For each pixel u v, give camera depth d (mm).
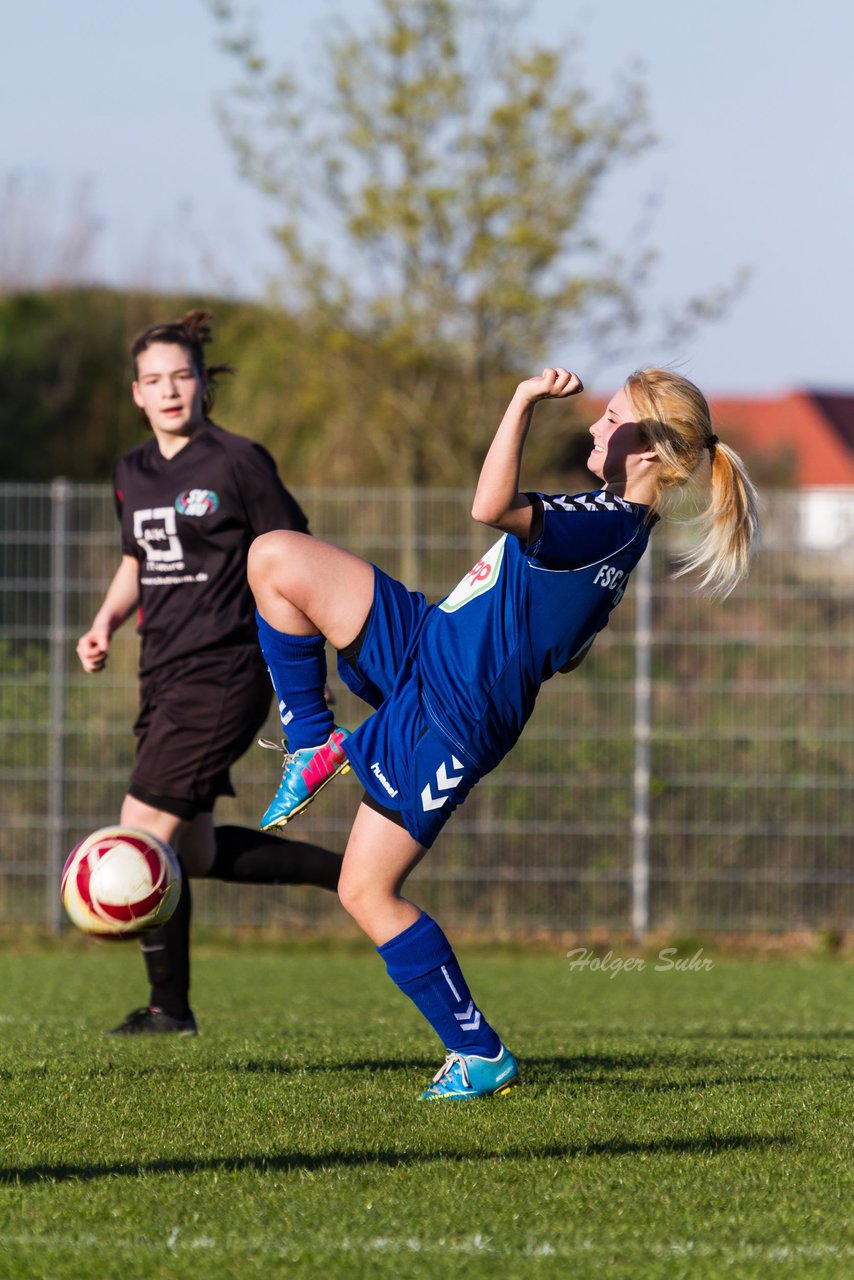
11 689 31844
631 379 12266
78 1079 12820
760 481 77062
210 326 17375
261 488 16547
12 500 31781
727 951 31891
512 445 11227
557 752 32000
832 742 31969
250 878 17344
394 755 11586
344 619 11984
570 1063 14477
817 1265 7918
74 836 31969
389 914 11891
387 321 52406
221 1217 8648
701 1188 9398
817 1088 12984
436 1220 8625
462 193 51438
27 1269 7723
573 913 31969
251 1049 15188
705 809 32000
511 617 11422
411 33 50906
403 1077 13172
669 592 32031
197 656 16656
